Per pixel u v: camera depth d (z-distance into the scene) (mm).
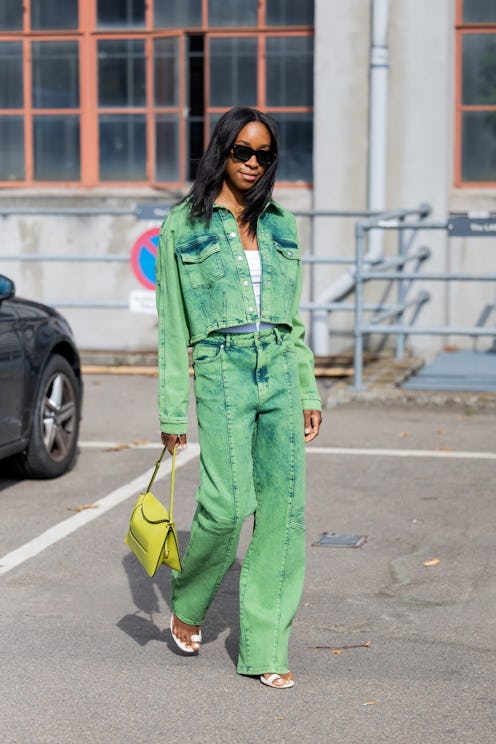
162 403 4531
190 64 14461
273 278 4457
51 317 8414
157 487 8047
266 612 4582
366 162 13797
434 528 6973
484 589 5844
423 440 9641
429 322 13828
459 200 13984
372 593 5777
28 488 8016
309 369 4660
